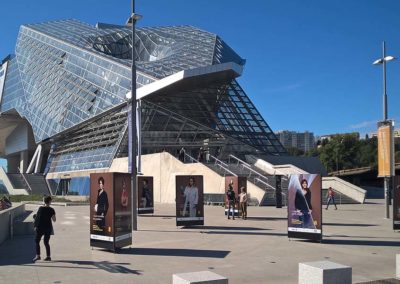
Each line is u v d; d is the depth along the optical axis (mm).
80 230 21297
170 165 45844
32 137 93812
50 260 13383
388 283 10336
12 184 65125
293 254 14258
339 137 103812
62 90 72875
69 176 61688
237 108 65562
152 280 10852
